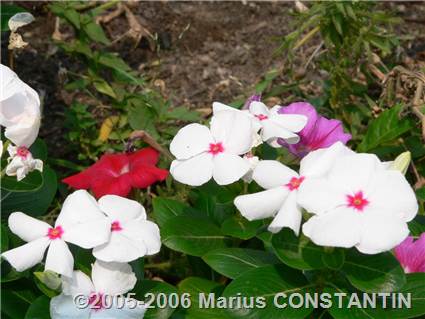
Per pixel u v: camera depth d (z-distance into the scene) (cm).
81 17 45
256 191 32
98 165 33
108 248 27
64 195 42
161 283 30
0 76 30
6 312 30
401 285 27
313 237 25
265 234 30
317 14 42
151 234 28
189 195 38
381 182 26
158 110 44
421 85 38
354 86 43
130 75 45
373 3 42
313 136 32
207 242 33
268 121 30
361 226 25
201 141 29
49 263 27
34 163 30
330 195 26
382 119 39
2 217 35
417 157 41
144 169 32
